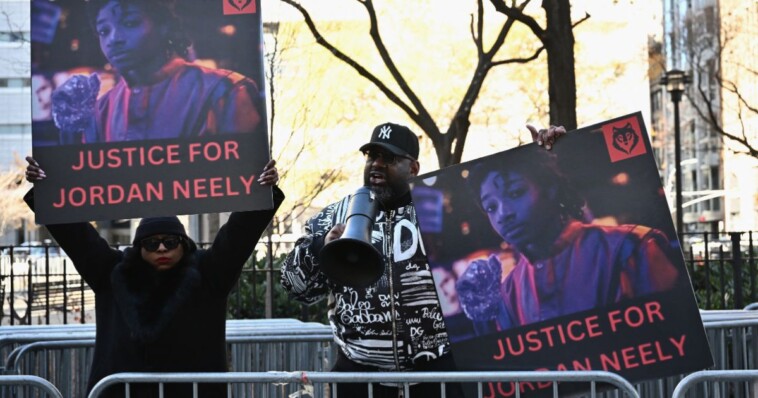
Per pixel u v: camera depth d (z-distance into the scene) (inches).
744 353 243.6
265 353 249.8
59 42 165.9
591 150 163.6
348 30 589.6
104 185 163.9
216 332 180.4
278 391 210.5
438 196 166.9
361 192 169.6
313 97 586.2
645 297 159.8
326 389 167.5
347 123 607.2
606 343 159.9
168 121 164.4
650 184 161.5
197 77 165.0
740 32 902.4
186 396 178.4
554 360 161.2
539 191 164.7
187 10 165.6
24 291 552.1
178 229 178.1
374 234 178.2
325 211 185.3
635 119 162.4
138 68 165.5
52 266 621.0
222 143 163.8
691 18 914.1
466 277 164.7
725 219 1737.2
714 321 238.1
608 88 689.0
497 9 402.0
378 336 177.0
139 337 173.6
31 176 163.8
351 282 159.5
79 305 573.6
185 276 177.6
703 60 1030.4
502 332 162.7
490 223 165.3
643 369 158.7
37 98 165.0
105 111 165.0
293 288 184.5
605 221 162.2
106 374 177.6
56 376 242.8
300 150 572.1
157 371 175.9
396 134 180.5
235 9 165.8
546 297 162.6
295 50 582.6
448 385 177.0
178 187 163.6
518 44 591.5
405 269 176.9
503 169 165.9
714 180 1924.2
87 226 183.8
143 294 177.6
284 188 604.1
